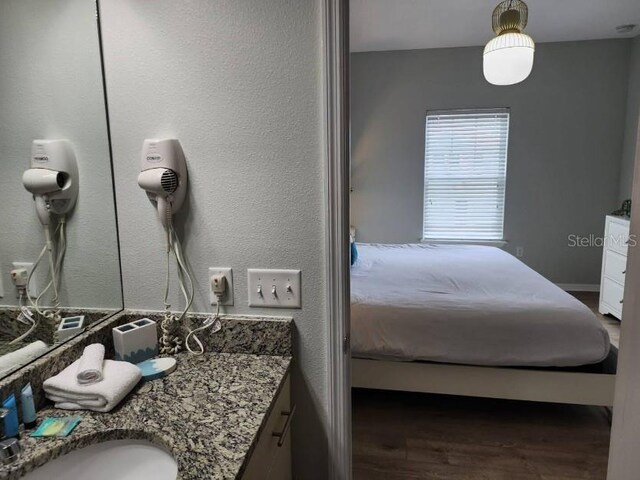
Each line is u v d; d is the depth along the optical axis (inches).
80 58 46.1
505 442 88.1
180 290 50.4
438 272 124.6
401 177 199.5
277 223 47.6
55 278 43.8
